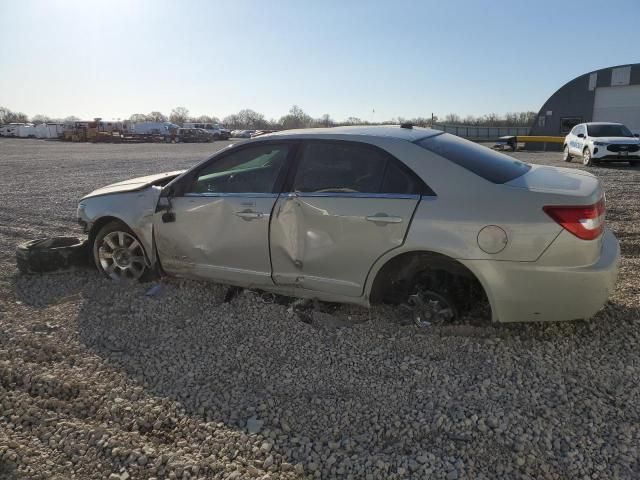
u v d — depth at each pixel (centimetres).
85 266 560
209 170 455
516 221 340
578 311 349
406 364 349
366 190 385
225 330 405
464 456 264
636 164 1866
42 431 292
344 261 392
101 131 5488
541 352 359
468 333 382
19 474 259
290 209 407
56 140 5528
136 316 435
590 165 1836
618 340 374
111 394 325
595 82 3381
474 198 354
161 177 539
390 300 408
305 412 304
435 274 384
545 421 288
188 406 313
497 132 5116
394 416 297
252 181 433
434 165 371
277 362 360
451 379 331
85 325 422
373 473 254
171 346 385
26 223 870
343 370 346
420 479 250
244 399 318
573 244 336
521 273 343
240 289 470
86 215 522
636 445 267
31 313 451
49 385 335
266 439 282
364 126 441
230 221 434
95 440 282
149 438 286
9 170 1900
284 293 432
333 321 412
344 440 278
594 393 312
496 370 339
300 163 414
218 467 260
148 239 491
